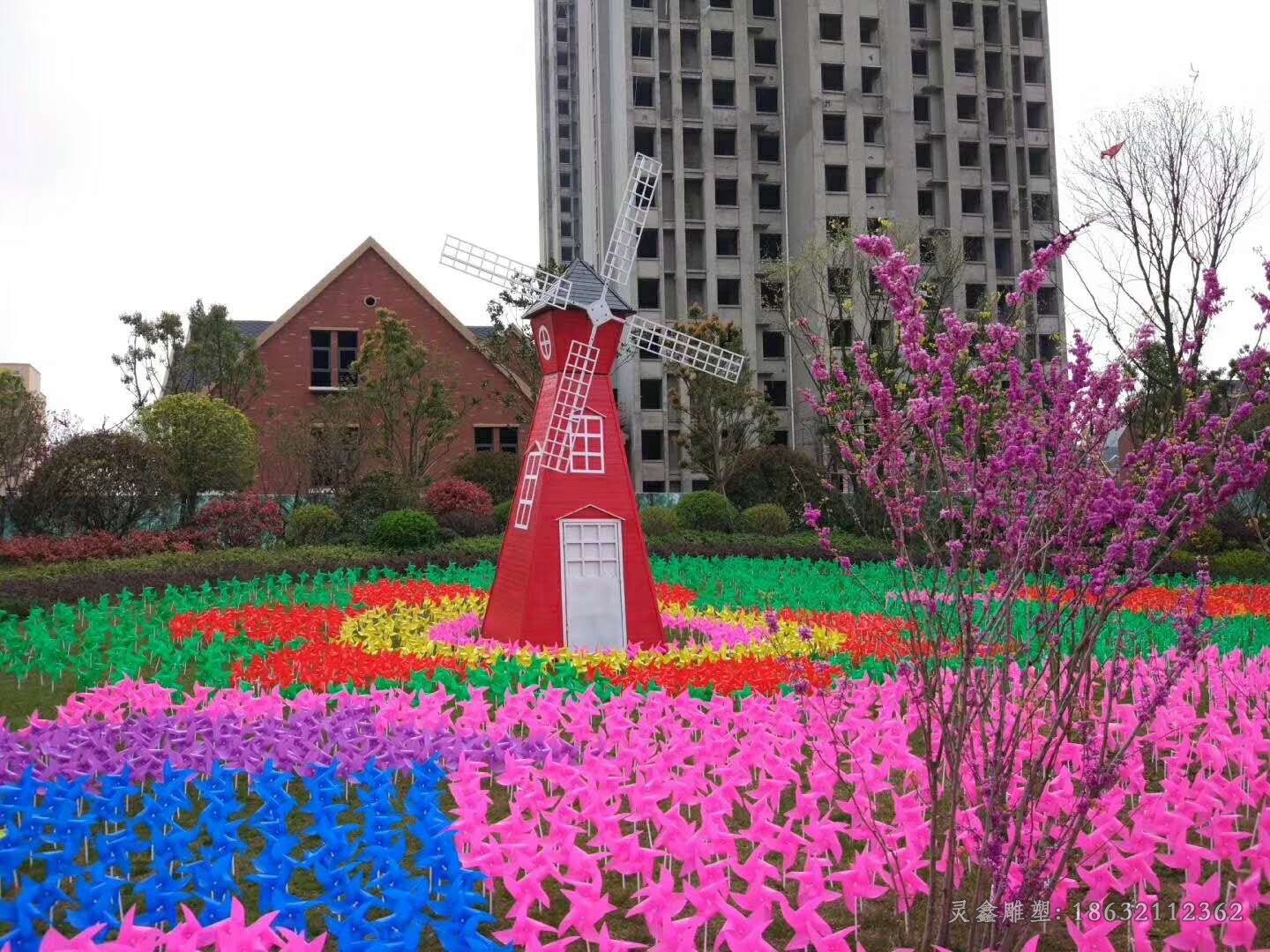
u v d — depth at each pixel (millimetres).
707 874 5559
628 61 47156
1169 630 12445
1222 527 23766
